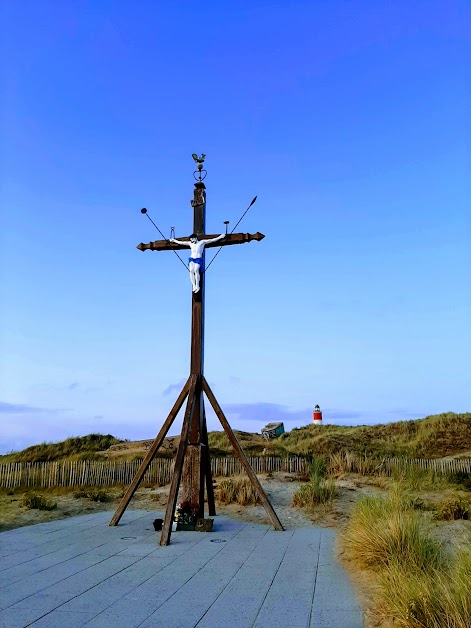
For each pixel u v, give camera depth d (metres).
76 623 5.93
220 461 18.97
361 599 6.68
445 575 6.31
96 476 18.61
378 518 8.94
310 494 14.15
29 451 29.25
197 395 12.41
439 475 17.39
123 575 7.88
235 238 12.48
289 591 7.08
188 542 10.24
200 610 6.36
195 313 12.57
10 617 6.11
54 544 10.03
